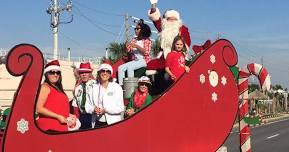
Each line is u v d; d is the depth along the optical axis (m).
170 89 5.46
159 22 7.46
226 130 6.19
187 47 7.32
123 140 4.94
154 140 5.24
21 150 4.09
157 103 5.31
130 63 7.22
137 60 7.39
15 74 4.09
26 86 4.15
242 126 7.05
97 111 5.41
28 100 4.16
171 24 7.11
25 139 4.13
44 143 4.26
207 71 5.96
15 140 4.06
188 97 5.68
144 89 6.02
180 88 5.58
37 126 4.22
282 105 89.44
